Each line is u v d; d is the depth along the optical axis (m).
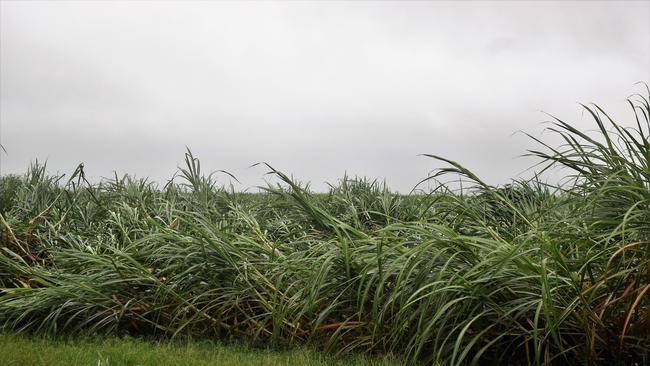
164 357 5.47
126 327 6.68
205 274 6.59
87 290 6.61
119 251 6.70
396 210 9.90
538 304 4.88
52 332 6.47
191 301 6.61
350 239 6.04
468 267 5.23
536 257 5.35
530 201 7.27
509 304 5.00
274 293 6.44
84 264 7.17
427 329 4.72
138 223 9.20
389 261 5.65
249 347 6.16
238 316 6.73
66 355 5.38
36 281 7.66
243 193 11.21
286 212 10.31
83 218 9.63
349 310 6.07
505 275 4.99
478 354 4.73
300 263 6.43
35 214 9.62
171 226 8.55
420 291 5.09
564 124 5.34
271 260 6.81
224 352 5.77
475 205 7.02
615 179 5.09
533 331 4.74
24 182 11.16
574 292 5.05
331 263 5.75
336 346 6.00
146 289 6.85
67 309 6.66
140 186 10.99
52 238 8.84
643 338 4.98
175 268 6.64
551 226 5.66
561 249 5.46
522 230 6.66
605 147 5.24
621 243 4.89
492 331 5.25
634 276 4.95
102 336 6.29
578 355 5.04
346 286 5.99
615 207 5.16
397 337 5.41
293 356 5.59
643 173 4.96
